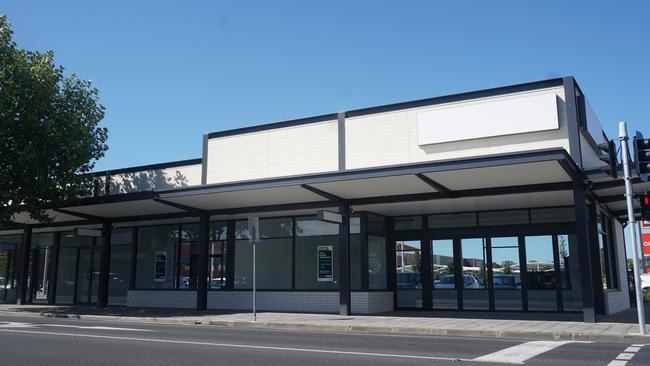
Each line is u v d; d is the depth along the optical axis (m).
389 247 22.11
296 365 8.98
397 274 21.92
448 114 17.78
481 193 17.42
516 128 16.78
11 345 11.42
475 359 9.56
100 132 23.61
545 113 16.48
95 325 16.83
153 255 25.78
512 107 16.94
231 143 21.58
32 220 25.80
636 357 9.83
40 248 29.22
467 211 20.97
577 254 19.16
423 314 19.56
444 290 21.03
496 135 17.00
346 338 13.12
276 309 21.78
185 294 23.98
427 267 21.42
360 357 9.82
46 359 9.59
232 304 22.75
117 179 23.88
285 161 20.34
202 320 18.00
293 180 17.20
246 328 16.39
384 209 20.55
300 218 22.20
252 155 21.05
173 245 25.28
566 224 19.44
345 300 19.19
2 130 20.64
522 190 16.86
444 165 15.05
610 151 13.81
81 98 22.94
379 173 15.90
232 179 21.27
